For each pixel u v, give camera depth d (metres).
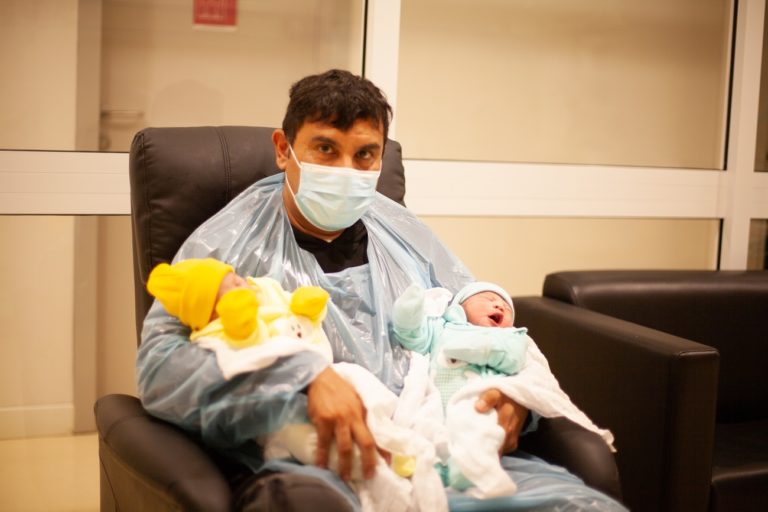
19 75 2.01
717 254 2.63
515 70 2.43
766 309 2.07
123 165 2.05
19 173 1.98
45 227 2.13
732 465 1.64
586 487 1.20
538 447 1.36
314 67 2.22
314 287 1.29
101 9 2.04
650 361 1.60
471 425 1.21
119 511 1.26
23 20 1.99
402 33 2.31
